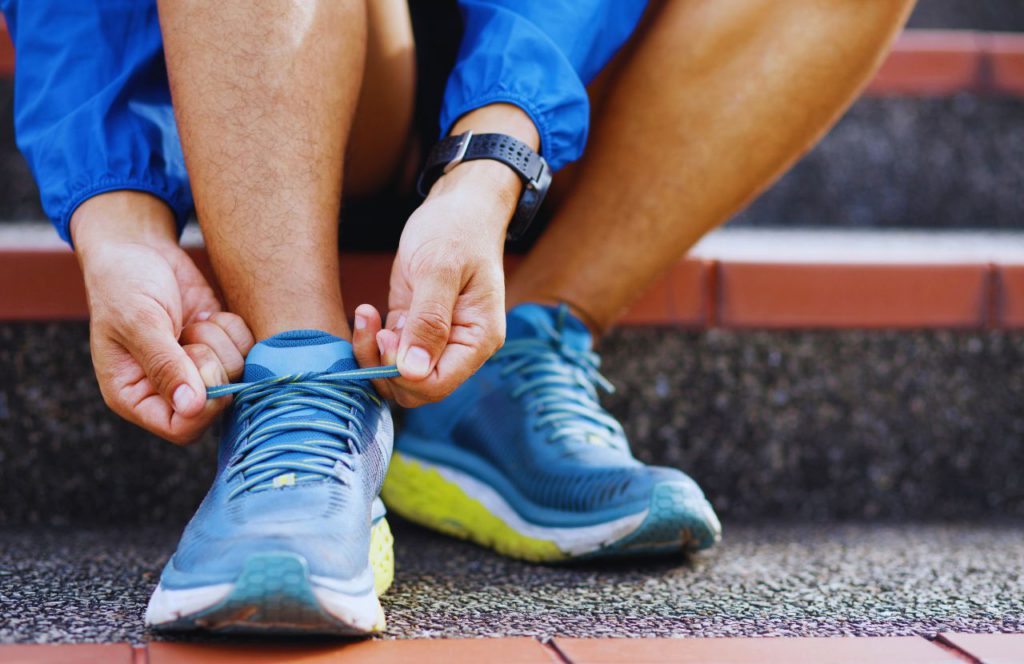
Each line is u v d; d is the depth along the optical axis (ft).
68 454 3.40
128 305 2.24
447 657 2.00
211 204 2.32
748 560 2.97
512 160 2.43
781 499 3.71
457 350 2.24
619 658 2.01
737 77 3.00
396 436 3.52
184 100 2.33
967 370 3.75
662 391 3.66
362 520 2.17
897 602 2.52
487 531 3.07
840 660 2.04
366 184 3.34
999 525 3.60
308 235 2.34
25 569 2.70
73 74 2.73
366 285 3.48
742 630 2.25
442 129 2.62
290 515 2.07
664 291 3.61
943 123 5.32
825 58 2.96
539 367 3.10
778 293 3.65
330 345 2.30
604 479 2.81
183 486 3.45
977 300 3.70
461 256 2.22
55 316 3.35
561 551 2.82
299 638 2.08
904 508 3.74
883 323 3.68
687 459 3.67
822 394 3.71
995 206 5.34
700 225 3.13
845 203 5.32
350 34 2.46
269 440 2.23
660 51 3.06
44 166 2.66
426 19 3.37
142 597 2.41
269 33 2.30
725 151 3.04
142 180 2.62
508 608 2.40
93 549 2.98
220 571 1.94
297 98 2.33
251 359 2.31
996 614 2.41
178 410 2.20
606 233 3.14
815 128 3.08
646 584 2.67
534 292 3.19
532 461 2.98
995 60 5.28
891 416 3.73
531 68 2.56
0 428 3.37
